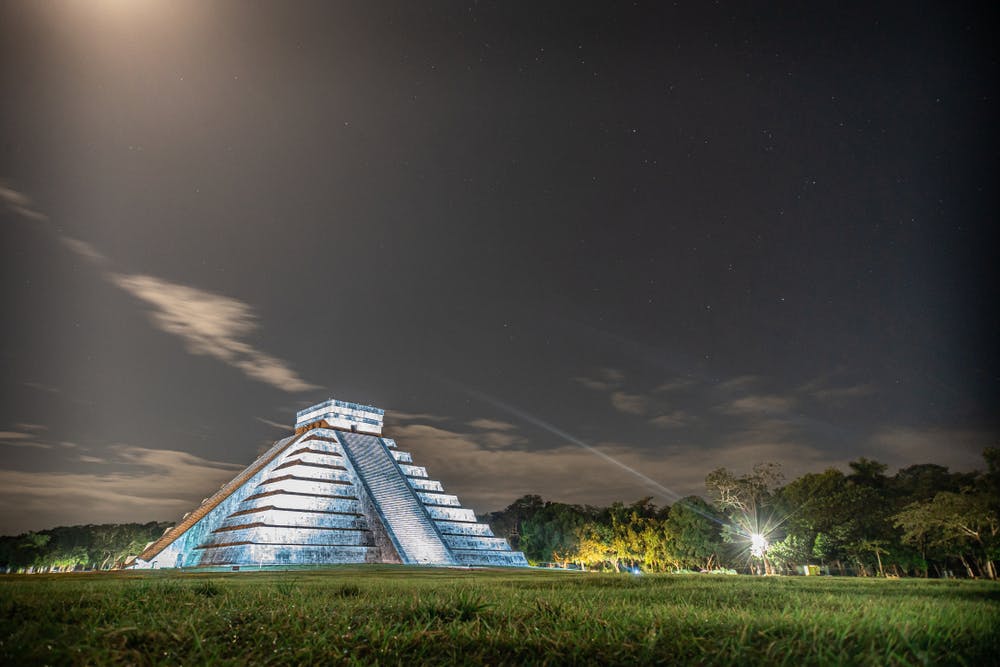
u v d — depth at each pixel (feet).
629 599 35.19
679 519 280.72
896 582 63.67
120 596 31.35
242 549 237.66
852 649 19.01
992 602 33.53
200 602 30.07
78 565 459.73
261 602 30.68
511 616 25.11
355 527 286.87
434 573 134.31
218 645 19.92
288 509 269.44
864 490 222.89
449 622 25.00
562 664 18.95
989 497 158.10
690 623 23.12
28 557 422.00
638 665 18.53
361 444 359.25
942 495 171.32
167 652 19.12
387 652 19.79
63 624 22.38
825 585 54.95
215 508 308.19
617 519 337.93
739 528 255.29
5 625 21.61
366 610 27.37
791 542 226.79
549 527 394.11
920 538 192.54
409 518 298.76
